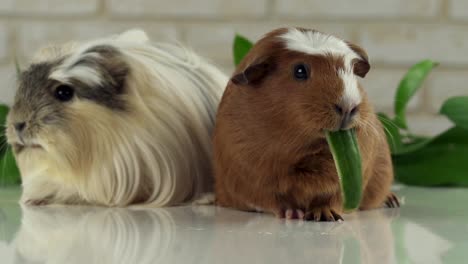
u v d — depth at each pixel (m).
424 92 1.63
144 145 1.10
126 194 1.11
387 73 1.62
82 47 1.12
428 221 1.02
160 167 1.11
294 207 1.03
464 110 1.25
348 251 0.89
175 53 1.19
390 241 0.93
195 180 1.14
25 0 1.60
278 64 0.98
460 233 0.97
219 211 1.07
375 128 1.02
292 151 0.99
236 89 1.02
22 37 1.61
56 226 1.00
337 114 0.96
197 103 1.15
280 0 1.61
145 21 1.61
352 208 0.98
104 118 1.09
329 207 1.02
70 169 1.09
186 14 1.61
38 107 1.07
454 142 1.29
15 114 1.08
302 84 0.97
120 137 1.10
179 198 1.12
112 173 1.10
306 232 0.96
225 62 1.61
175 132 1.12
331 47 0.98
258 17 1.61
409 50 1.62
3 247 0.91
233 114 1.02
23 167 1.12
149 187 1.12
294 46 0.98
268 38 1.00
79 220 1.03
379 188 1.08
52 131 1.07
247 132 1.00
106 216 1.05
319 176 1.00
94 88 1.08
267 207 1.03
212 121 1.16
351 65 0.98
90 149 1.09
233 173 1.04
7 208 1.11
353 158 0.97
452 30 1.61
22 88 1.09
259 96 0.99
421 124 1.63
